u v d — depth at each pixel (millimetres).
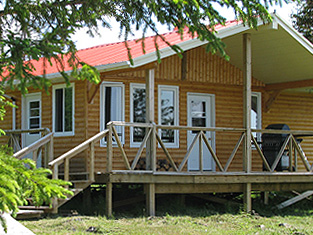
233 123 15414
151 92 11711
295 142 13852
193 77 14750
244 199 13102
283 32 13391
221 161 15203
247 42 13078
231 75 15453
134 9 7812
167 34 15648
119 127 13523
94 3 7723
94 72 6688
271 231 10703
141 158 13617
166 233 9781
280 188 13961
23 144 14703
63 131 13688
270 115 16438
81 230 9664
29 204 10828
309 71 14945
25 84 6160
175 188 12195
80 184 11023
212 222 11461
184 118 14523
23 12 7180
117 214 11781
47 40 6473
